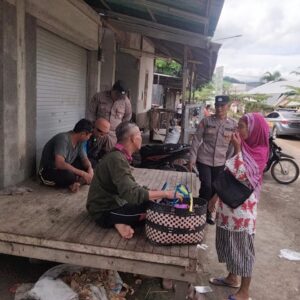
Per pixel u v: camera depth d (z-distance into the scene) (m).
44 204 3.74
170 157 6.62
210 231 4.90
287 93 34.28
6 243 3.03
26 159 4.71
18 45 4.26
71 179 4.29
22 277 3.41
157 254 2.75
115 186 3.09
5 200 3.82
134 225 3.15
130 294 3.32
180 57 11.26
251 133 3.01
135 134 3.06
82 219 3.37
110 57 8.28
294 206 6.54
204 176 4.87
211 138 4.86
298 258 4.30
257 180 3.02
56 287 2.88
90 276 3.18
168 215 2.78
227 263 3.18
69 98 6.66
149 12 6.44
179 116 14.41
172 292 3.40
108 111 5.64
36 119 5.04
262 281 3.75
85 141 4.66
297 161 11.52
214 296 3.44
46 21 4.99
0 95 3.99
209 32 6.93
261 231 5.14
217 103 4.79
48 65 5.59
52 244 2.93
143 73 14.12
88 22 6.77
